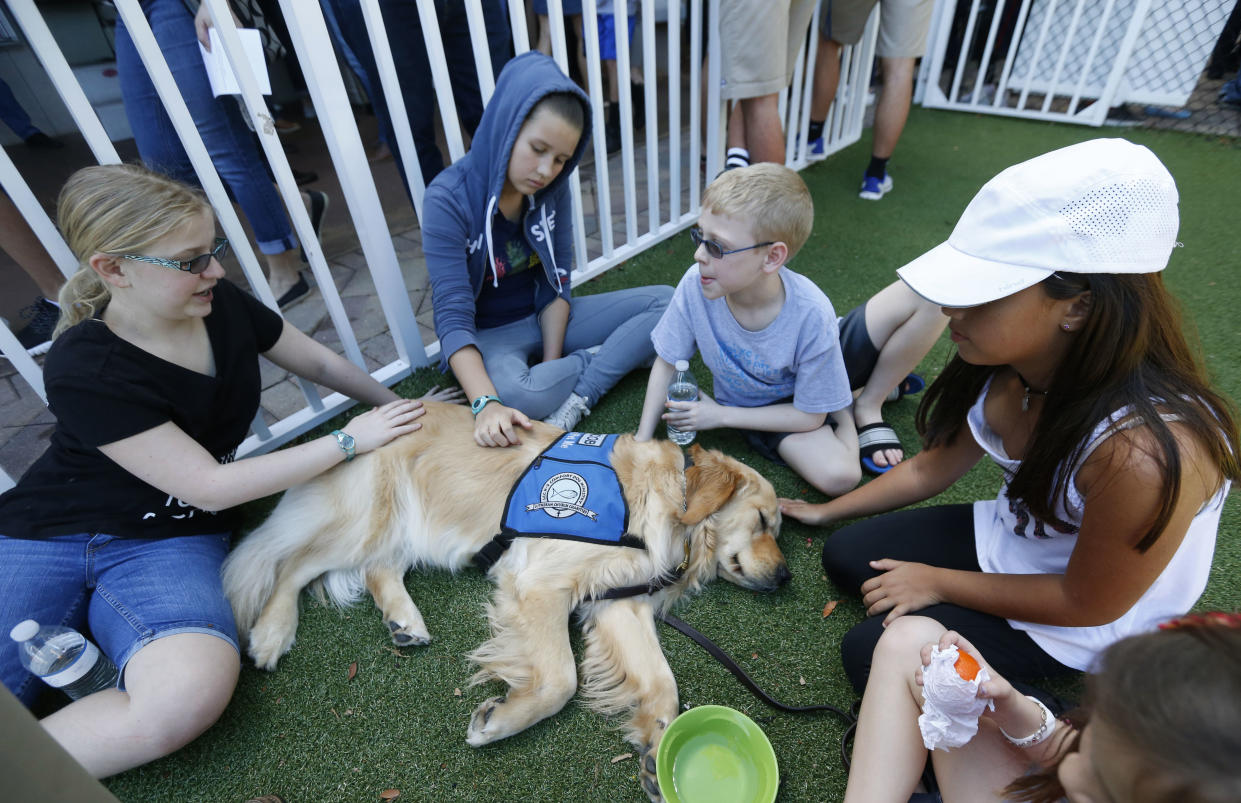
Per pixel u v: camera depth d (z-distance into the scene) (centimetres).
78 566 158
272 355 206
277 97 618
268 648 173
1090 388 111
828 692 167
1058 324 110
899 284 223
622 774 151
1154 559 113
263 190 299
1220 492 117
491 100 223
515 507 187
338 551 194
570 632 188
